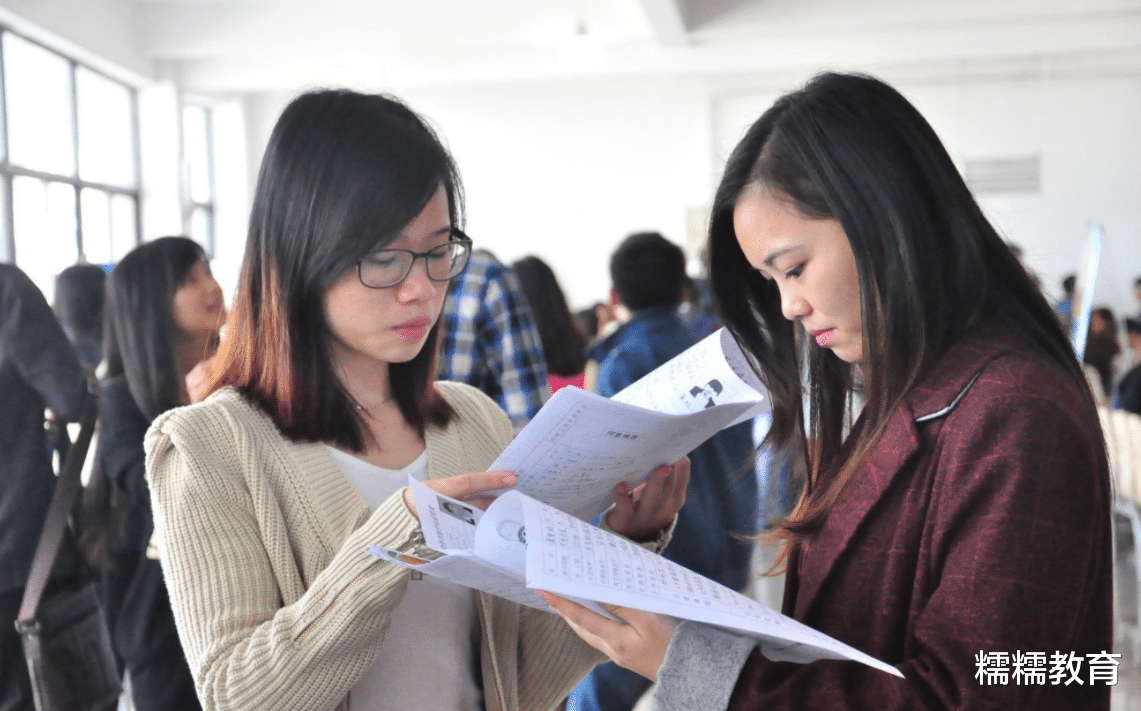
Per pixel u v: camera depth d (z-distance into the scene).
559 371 3.57
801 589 1.08
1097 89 9.94
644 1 7.03
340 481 1.16
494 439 1.37
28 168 6.79
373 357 1.19
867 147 0.98
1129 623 3.81
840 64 8.56
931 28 8.47
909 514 0.99
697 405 1.16
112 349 2.22
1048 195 10.09
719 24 8.08
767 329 1.24
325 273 1.08
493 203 10.73
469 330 2.77
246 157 10.45
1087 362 6.01
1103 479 0.95
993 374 0.96
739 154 1.07
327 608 1.01
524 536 0.94
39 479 2.28
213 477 1.10
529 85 10.62
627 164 10.52
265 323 1.15
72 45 7.17
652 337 2.83
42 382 2.27
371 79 9.04
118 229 8.54
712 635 0.97
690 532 2.51
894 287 0.98
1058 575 0.89
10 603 2.20
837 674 0.92
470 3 8.27
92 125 8.01
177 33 8.36
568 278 10.66
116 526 2.12
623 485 1.19
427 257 1.11
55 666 1.91
